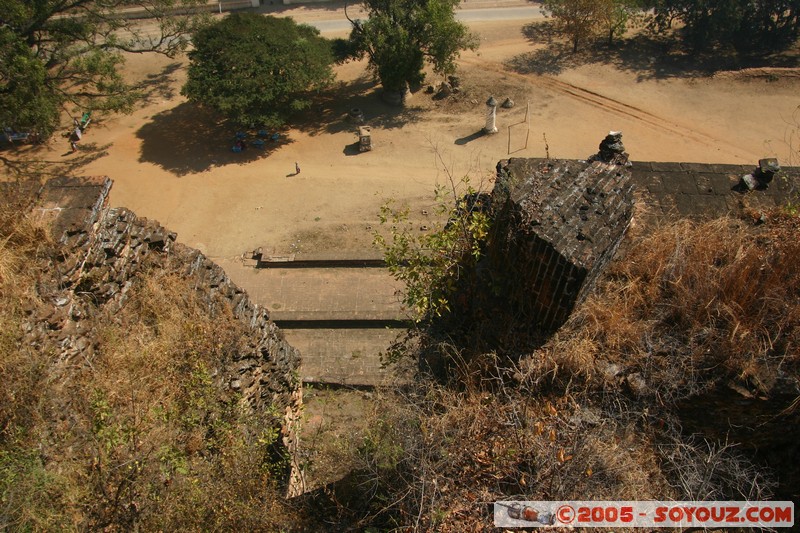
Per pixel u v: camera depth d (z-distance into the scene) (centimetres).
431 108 3469
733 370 786
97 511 738
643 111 3369
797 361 786
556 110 3400
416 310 1012
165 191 2902
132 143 3238
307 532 876
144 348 895
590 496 747
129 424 805
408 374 1002
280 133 3306
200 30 3303
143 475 775
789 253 881
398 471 810
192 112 3472
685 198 1095
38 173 3014
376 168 3003
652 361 827
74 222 879
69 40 3278
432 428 814
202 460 853
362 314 1794
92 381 836
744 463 805
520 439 794
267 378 1117
